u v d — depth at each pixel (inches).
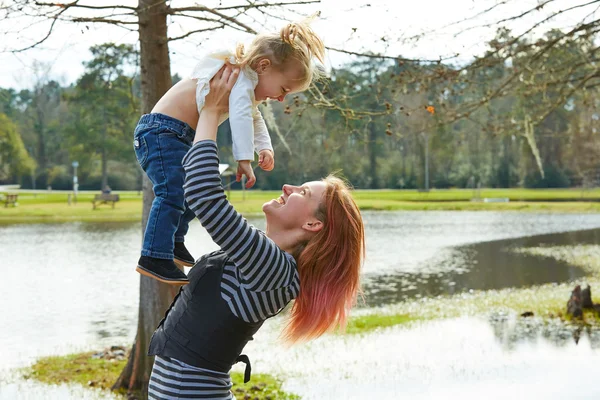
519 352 383.6
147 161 113.3
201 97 106.8
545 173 2829.7
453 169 3046.3
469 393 304.8
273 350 406.0
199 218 101.0
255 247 102.1
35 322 517.7
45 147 3009.4
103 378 345.4
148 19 299.3
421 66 373.4
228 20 292.7
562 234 1269.7
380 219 1681.8
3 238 1185.4
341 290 112.3
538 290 647.8
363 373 346.6
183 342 105.9
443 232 1322.6
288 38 108.8
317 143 1940.2
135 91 1124.5
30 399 309.4
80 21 279.6
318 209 112.2
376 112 344.2
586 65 442.9
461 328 463.2
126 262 881.5
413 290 673.6
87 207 1967.3
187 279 109.3
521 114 608.4
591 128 858.1
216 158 102.9
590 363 352.5
